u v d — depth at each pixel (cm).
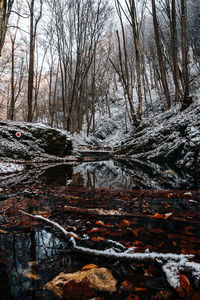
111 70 3891
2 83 2755
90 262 105
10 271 96
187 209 215
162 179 470
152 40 2819
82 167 805
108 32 2522
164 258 101
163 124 1185
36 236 141
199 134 711
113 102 3912
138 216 190
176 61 1240
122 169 706
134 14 1515
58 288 84
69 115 2147
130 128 2894
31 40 1355
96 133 3098
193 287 81
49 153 1170
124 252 112
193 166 631
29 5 1622
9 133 1002
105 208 220
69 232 137
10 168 628
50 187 366
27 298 77
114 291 81
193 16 1998
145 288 83
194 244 125
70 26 2100
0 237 140
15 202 246
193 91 1884
